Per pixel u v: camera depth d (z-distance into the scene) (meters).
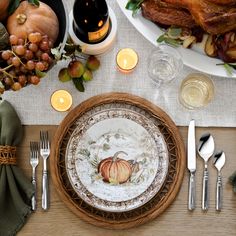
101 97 1.52
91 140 1.54
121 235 1.52
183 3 1.45
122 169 1.54
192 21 1.49
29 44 1.30
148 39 1.52
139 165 1.54
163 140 1.54
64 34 1.38
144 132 1.54
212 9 1.43
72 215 1.53
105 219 1.50
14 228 1.50
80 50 1.47
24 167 1.54
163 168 1.53
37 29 1.35
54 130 1.54
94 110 1.54
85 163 1.53
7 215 1.51
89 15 1.46
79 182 1.53
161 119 1.53
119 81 1.55
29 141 1.54
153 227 1.53
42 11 1.35
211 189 1.55
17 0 1.34
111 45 1.55
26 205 1.50
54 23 1.37
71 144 1.53
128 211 1.52
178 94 1.55
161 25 1.53
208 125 1.55
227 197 1.55
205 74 1.56
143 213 1.52
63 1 1.40
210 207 1.54
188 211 1.54
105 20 1.45
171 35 1.52
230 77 1.52
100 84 1.55
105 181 1.53
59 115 1.54
